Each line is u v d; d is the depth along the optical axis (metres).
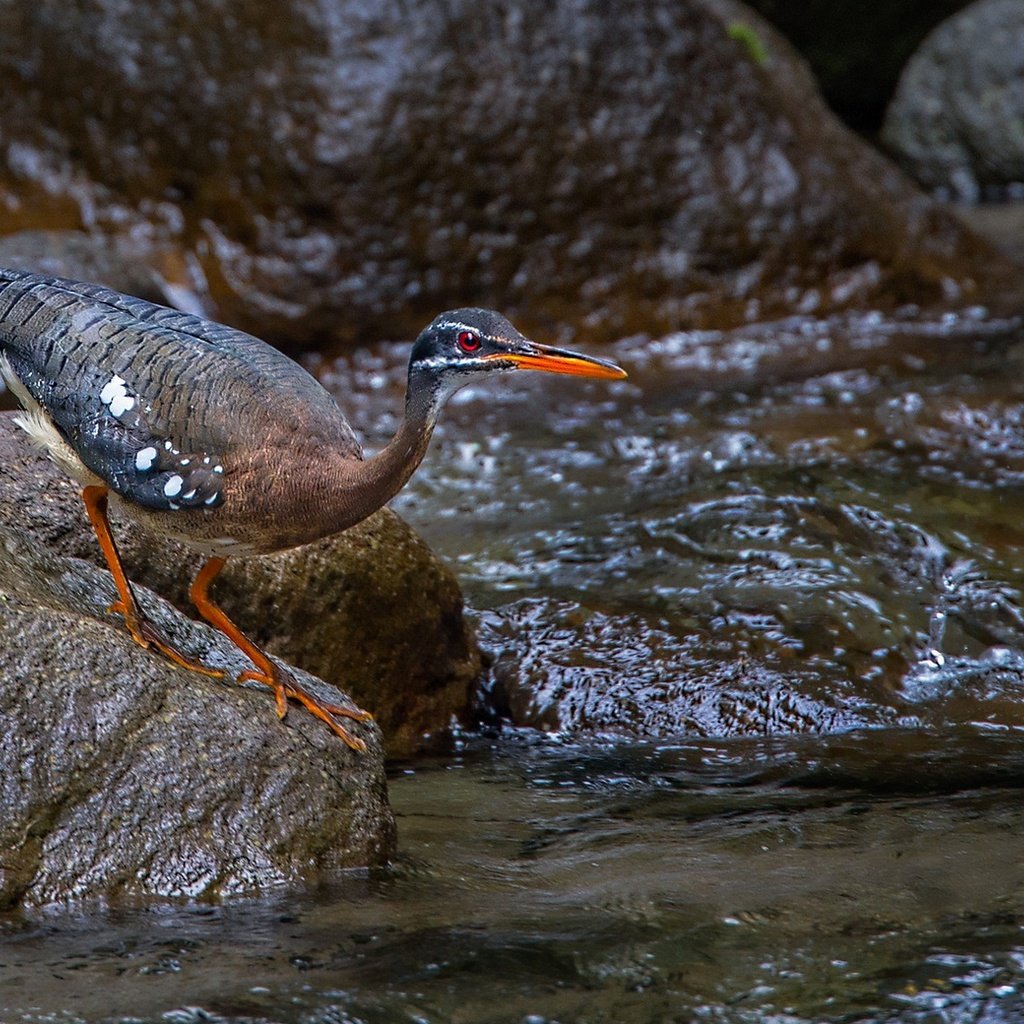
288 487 7.99
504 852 8.51
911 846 8.50
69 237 18.62
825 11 31.38
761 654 11.34
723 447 15.96
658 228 20.77
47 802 7.36
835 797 9.40
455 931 7.34
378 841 8.09
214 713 7.84
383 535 10.66
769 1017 6.64
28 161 20.14
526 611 12.01
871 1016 6.64
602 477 15.43
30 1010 6.46
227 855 7.62
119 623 8.27
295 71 19.66
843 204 21.44
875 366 18.66
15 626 7.52
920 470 14.92
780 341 20.23
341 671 10.40
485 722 11.08
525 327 20.28
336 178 19.59
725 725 10.73
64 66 20.08
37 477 9.56
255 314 19.59
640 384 18.72
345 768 8.11
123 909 7.36
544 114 20.25
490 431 16.97
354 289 19.78
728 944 7.25
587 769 10.05
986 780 9.63
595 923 7.46
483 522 14.30
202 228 19.91
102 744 7.52
